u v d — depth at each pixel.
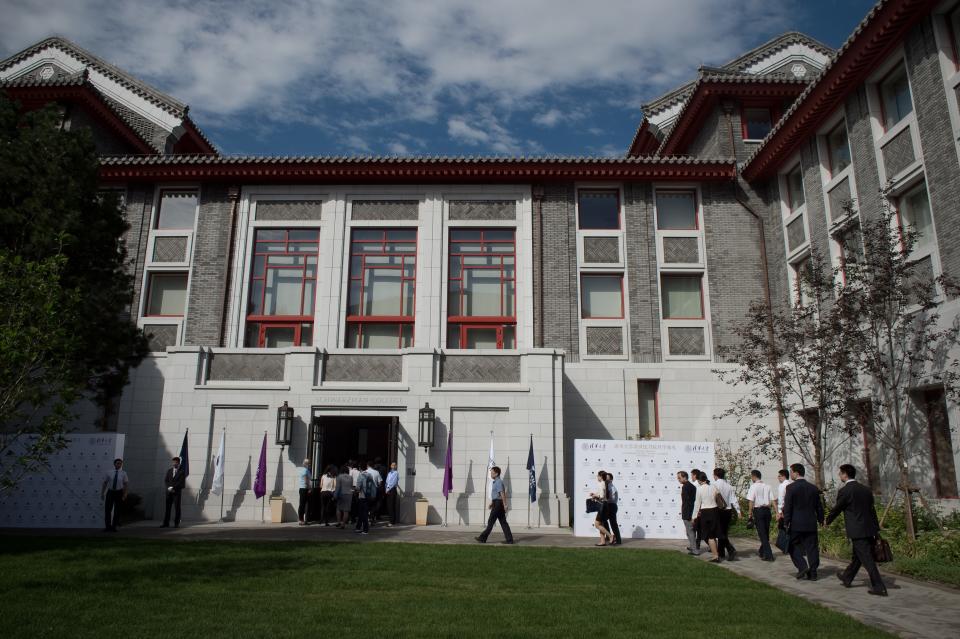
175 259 23.62
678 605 9.04
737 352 20.25
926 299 15.05
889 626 8.24
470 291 23.47
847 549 13.55
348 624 7.75
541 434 19.41
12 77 28.80
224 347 20.62
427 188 23.97
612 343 22.98
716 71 24.94
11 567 10.84
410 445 19.39
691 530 14.24
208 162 23.28
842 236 19.75
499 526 18.72
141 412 22.09
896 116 17.77
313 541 14.42
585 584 10.37
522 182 24.00
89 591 9.16
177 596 8.93
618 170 23.66
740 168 24.14
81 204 17.73
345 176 23.53
